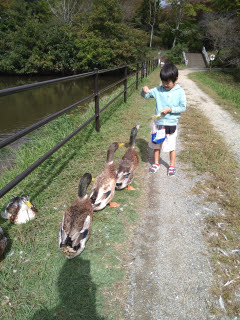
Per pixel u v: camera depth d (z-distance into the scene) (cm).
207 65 3350
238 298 205
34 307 189
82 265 224
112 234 262
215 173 405
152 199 333
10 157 553
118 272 221
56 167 393
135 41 2744
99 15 2589
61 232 211
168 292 207
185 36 4272
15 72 2612
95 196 268
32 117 1069
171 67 325
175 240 263
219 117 789
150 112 752
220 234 274
